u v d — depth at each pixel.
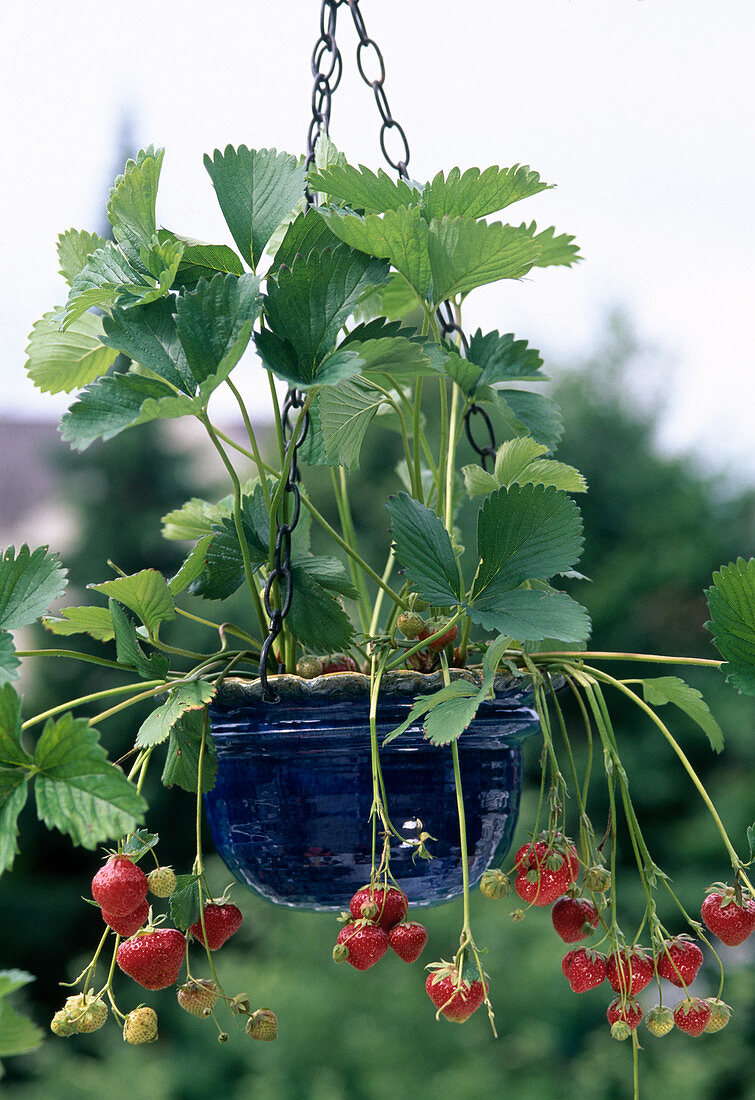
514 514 0.90
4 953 5.70
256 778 0.93
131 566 6.25
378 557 5.39
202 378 0.88
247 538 1.03
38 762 0.70
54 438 6.41
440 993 0.77
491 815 0.96
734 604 0.86
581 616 0.86
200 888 0.85
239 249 0.97
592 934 0.93
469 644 1.03
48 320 1.05
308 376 0.89
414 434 1.05
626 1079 4.11
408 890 0.92
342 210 0.96
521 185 0.97
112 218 0.96
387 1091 3.81
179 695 0.84
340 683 0.87
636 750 5.50
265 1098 3.92
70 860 6.00
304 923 4.42
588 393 6.60
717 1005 0.86
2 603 0.85
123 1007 4.90
